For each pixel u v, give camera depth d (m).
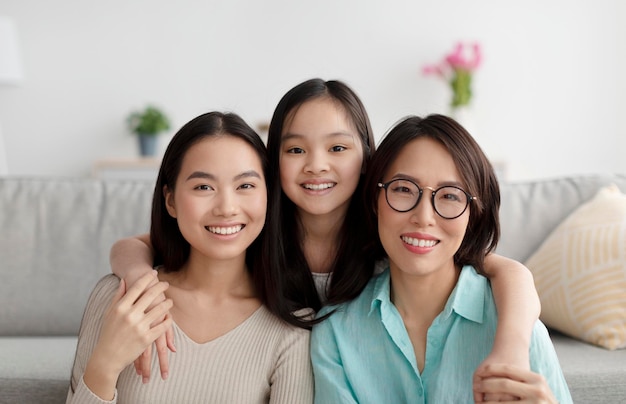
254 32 4.25
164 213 1.24
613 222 1.51
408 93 4.27
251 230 1.15
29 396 1.31
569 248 1.54
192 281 1.25
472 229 1.16
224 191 1.11
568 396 1.05
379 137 4.30
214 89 4.28
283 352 1.19
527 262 1.68
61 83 4.21
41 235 1.81
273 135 1.28
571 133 4.32
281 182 1.27
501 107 4.29
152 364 1.15
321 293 1.38
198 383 1.15
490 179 1.13
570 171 4.35
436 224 1.06
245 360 1.17
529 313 1.04
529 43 4.24
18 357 1.46
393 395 1.12
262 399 1.18
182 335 1.18
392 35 4.23
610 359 1.34
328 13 4.23
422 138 1.09
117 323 1.03
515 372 0.87
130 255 1.29
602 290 1.43
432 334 1.12
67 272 1.78
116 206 1.86
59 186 1.90
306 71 4.28
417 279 1.13
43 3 4.14
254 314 1.23
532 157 4.33
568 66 4.26
